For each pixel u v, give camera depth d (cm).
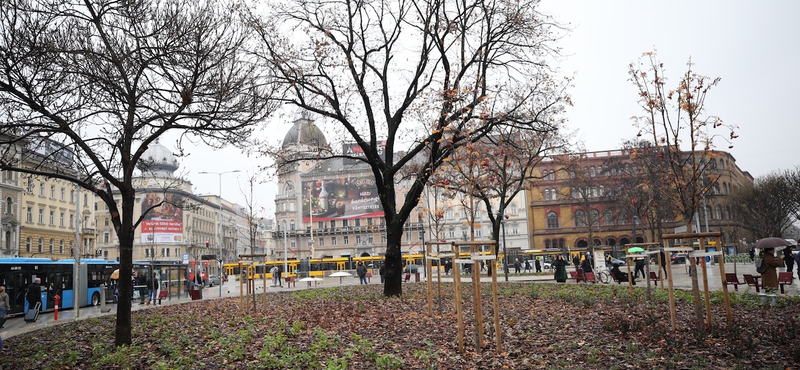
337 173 10431
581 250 7319
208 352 1154
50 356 1289
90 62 1294
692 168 1290
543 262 7019
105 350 1246
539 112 2212
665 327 1146
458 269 1002
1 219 5525
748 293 1666
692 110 1261
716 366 815
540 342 1062
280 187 11012
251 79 1456
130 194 1345
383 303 1936
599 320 1308
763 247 1662
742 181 10850
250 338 1280
